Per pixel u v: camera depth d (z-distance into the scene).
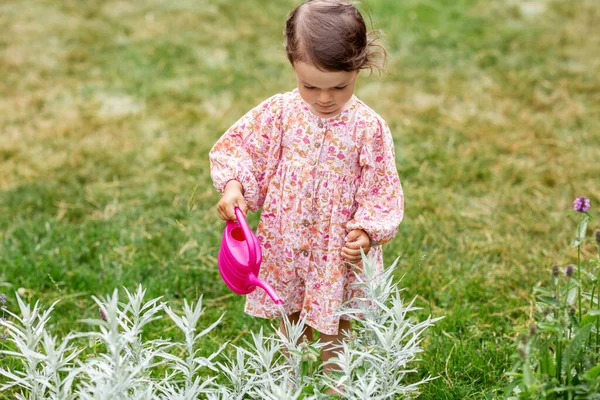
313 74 2.11
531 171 4.23
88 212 3.88
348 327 2.60
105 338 1.88
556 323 1.91
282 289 2.46
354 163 2.35
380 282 2.19
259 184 2.43
